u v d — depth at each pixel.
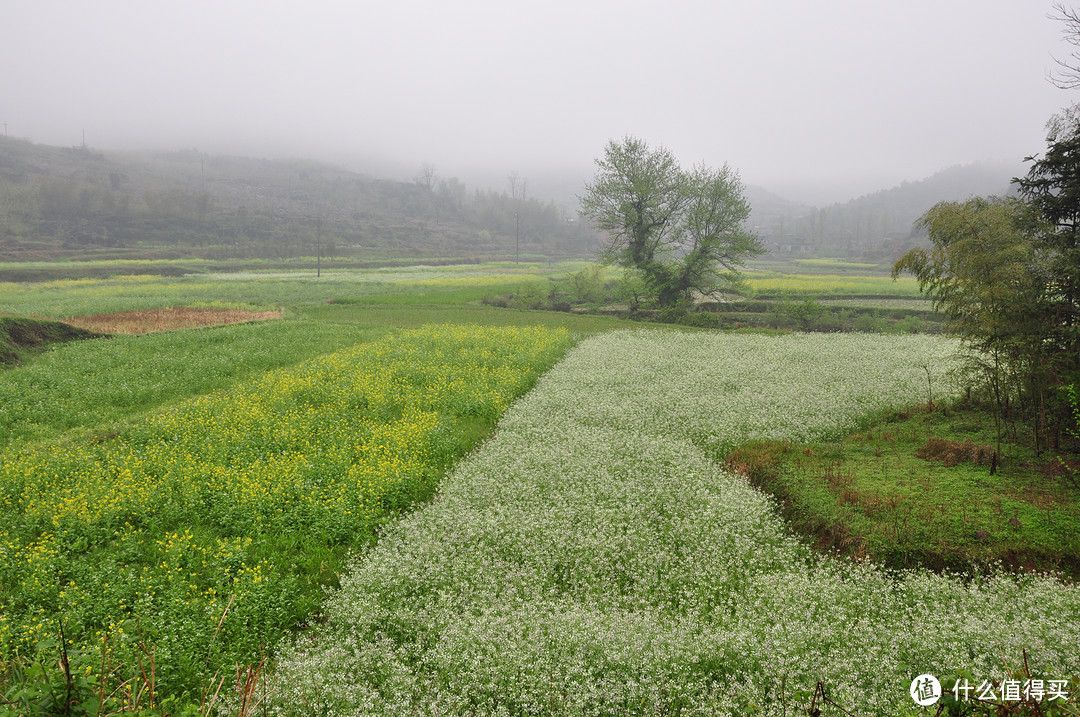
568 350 27.36
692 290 50.72
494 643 6.60
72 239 115.00
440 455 13.76
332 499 10.90
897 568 8.84
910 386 18.72
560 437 14.29
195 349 26.09
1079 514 9.57
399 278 72.50
